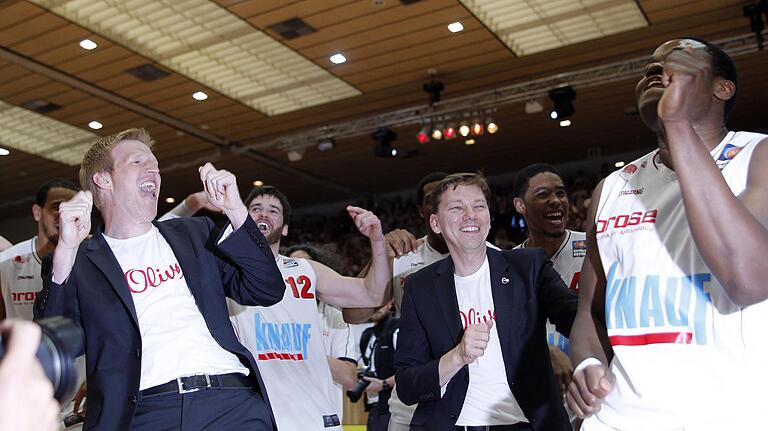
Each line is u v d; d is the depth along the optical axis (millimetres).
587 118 13234
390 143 13141
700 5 9188
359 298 3627
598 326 2047
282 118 12602
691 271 1734
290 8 8953
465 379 2754
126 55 10000
